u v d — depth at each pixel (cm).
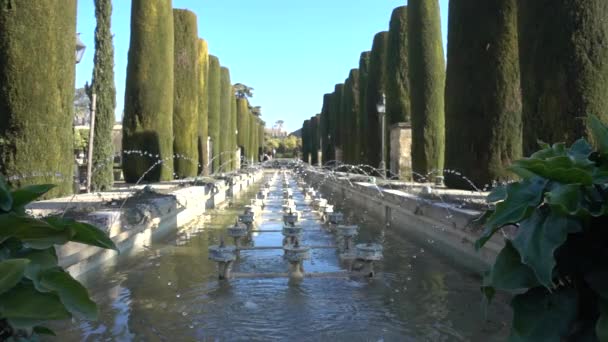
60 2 687
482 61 892
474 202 676
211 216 1089
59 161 698
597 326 120
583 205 124
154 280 486
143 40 1242
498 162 877
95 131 948
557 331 126
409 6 1397
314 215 1048
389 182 1351
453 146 948
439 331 342
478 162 895
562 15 586
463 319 366
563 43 585
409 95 1503
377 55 1931
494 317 369
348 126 2591
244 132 3725
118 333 333
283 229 630
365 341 322
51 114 679
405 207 841
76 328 340
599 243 127
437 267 554
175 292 440
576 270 129
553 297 129
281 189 1952
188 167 1545
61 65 694
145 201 715
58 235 146
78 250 449
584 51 574
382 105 1628
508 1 869
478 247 144
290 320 364
